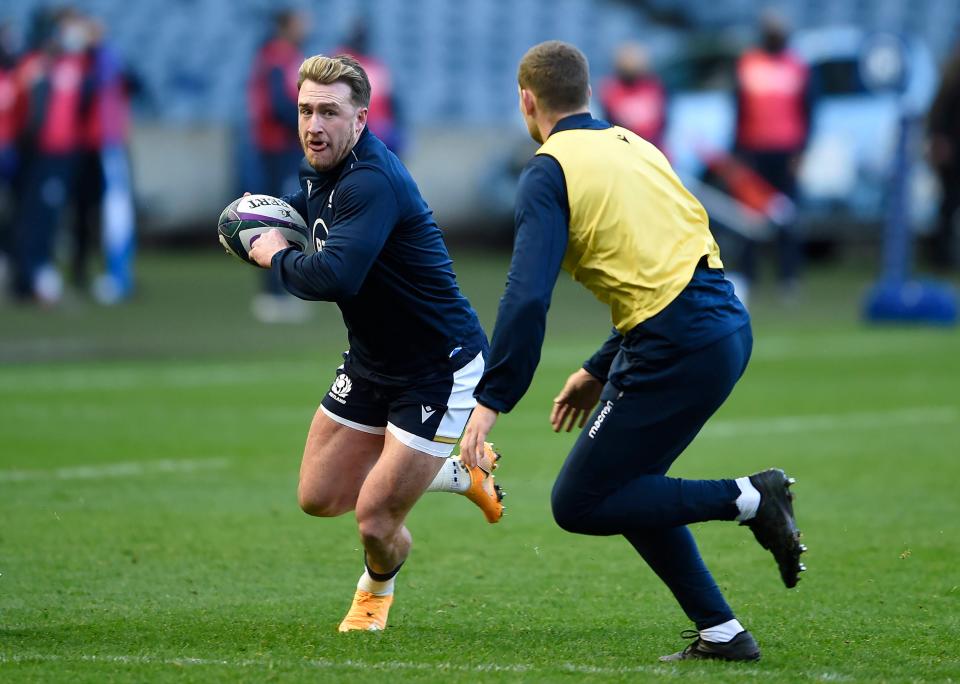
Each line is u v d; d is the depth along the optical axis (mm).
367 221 17094
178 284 66188
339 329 52438
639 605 20016
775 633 18375
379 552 18078
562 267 17141
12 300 59219
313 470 18641
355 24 58844
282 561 22500
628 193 16578
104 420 35156
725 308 16719
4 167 60250
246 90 86250
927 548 23484
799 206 70688
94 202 60594
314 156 17359
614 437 16516
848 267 80000
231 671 15797
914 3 100438
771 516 16516
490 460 19062
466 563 22609
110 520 25094
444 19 93125
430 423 17828
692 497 16531
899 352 48531
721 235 68312
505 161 78438
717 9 99312
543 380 42344
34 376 41906
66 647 17078
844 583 21234
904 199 56469
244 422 35188
